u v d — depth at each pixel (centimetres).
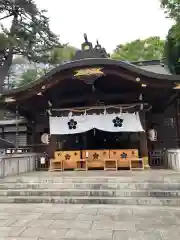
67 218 585
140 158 1243
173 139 1539
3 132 1828
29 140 1788
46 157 1466
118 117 1266
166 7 1614
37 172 1212
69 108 1315
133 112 1271
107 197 747
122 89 1314
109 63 1092
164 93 1282
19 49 2611
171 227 504
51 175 1015
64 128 1304
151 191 746
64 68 1123
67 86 1284
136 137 1479
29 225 540
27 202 764
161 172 1037
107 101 1363
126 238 448
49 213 634
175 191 740
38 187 848
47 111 1357
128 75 1126
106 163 1256
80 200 738
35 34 2708
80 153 1297
